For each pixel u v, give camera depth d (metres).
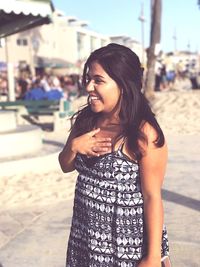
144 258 1.67
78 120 1.90
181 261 3.56
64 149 1.91
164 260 1.86
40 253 3.79
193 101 14.30
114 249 1.72
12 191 5.69
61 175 6.58
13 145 7.05
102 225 1.73
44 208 5.02
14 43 51.03
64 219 4.64
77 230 1.85
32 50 52.34
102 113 1.79
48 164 6.96
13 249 3.88
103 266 1.74
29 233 4.26
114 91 1.71
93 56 1.73
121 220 1.70
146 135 1.64
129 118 1.68
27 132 7.30
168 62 36.91
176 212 4.82
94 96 1.75
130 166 1.68
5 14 7.62
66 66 51.31
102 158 1.71
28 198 5.38
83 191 1.79
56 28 60.69
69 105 12.63
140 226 1.71
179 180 6.30
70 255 1.89
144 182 1.68
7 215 4.80
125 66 1.69
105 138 1.73
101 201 1.73
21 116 13.84
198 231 4.20
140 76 1.75
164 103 14.48
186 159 7.86
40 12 6.95
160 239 1.66
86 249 1.81
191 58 59.16
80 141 1.78
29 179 6.33
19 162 6.62
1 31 8.46
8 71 16.88
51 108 13.09
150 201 1.67
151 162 1.66
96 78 1.73
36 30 52.84
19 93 20.27
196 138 10.27
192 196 5.44
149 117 1.69
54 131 11.87
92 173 1.75
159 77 24.80
